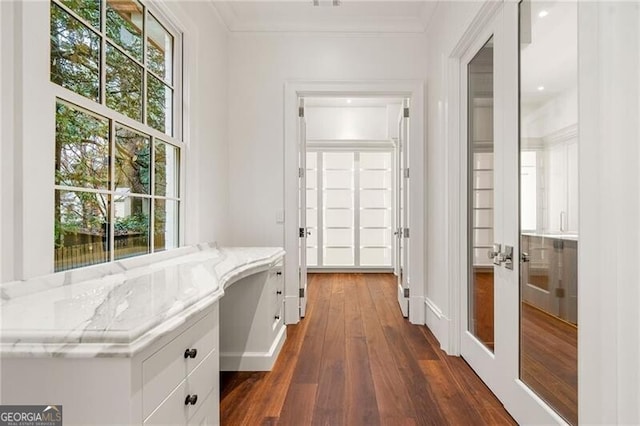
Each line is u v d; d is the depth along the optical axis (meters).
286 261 3.28
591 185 1.10
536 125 1.55
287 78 3.28
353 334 2.97
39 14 1.22
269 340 2.33
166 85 2.30
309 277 5.70
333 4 2.96
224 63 3.18
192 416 1.17
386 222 6.15
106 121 1.66
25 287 1.14
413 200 3.23
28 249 1.17
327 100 5.86
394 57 3.24
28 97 1.17
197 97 2.55
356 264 6.12
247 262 1.96
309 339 2.85
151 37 2.11
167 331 0.91
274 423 1.70
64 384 0.81
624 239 0.98
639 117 0.94
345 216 6.18
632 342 0.97
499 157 1.88
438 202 2.83
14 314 0.92
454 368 2.30
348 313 3.63
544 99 1.49
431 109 3.10
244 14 3.12
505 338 1.81
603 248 1.05
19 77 1.15
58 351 0.79
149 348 0.90
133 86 1.91
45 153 1.25
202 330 1.26
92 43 1.57
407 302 3.43
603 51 1.03
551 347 1.45
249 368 2.28
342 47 3.26
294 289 3.29
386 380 2.13
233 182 3.30
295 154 3.29
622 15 0.98
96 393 0.81
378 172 6.16
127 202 1.83
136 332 0.81
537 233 1.55
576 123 1.29
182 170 2.44
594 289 1.09
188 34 2.45
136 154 1.92
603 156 1.04
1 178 1.10
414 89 3.22
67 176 1.41
